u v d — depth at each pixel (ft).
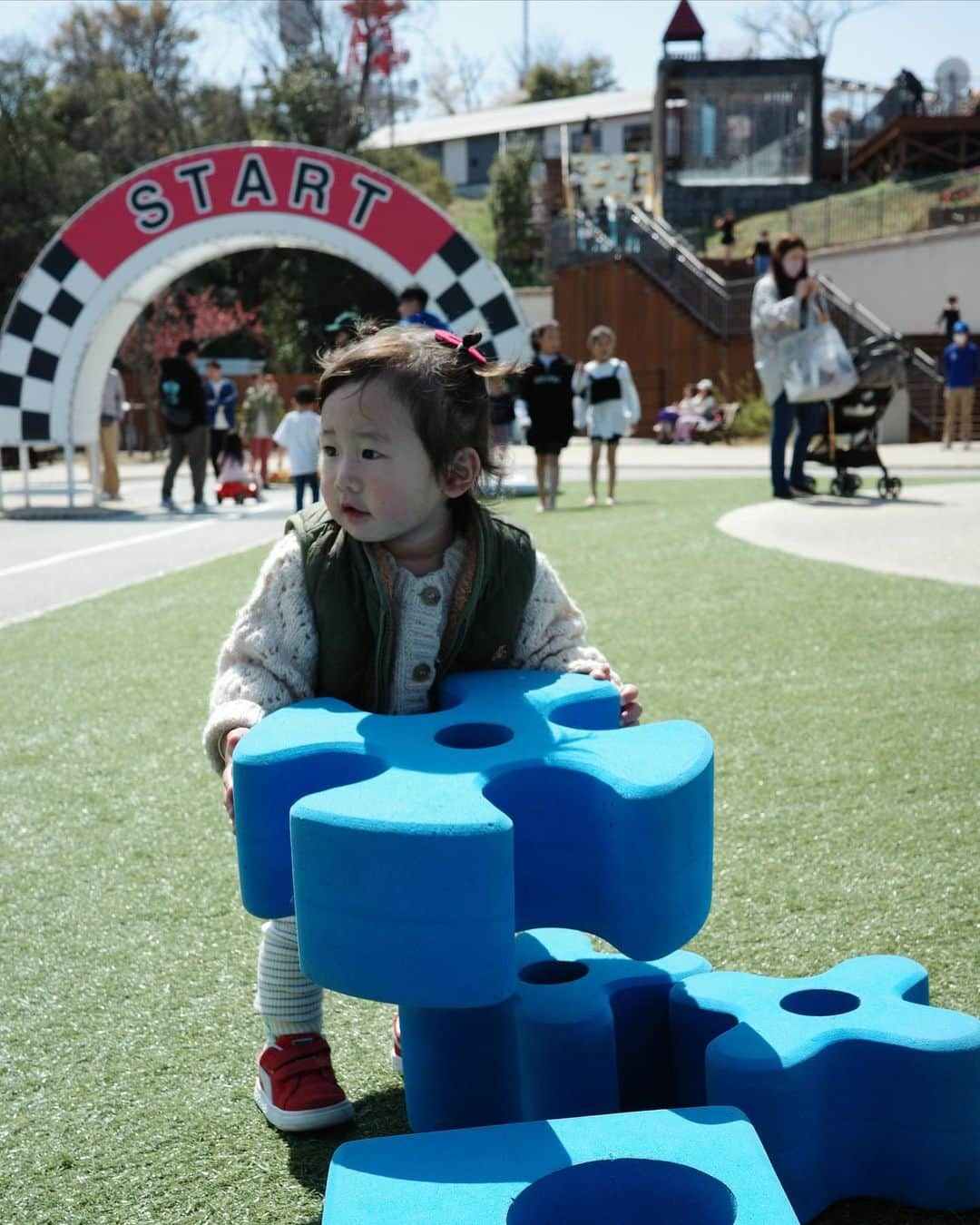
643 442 85.66
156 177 42.73
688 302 90.12
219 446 56.13
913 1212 5.69
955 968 7.73
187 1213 5.73
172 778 12.53
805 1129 5.52
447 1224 4.13
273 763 5.27
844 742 12.46
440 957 4.58
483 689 6.19
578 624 6.91
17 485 63.87
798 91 113.50
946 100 128.67
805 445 36.50
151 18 161.07
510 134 190.70
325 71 143.02
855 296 92.17
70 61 176.45
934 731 12.69
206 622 20.80
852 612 18.60
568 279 103.30
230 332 134.31
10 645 19.36
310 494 48.62
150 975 8.22
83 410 44.93
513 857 4.76
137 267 42.96
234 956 8.48
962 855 9.57
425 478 5.98
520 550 6.58
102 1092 6.84
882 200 92.63
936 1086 5.59
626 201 116.06
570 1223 4.49
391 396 5.85
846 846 9.85
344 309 126.41
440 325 31.01
